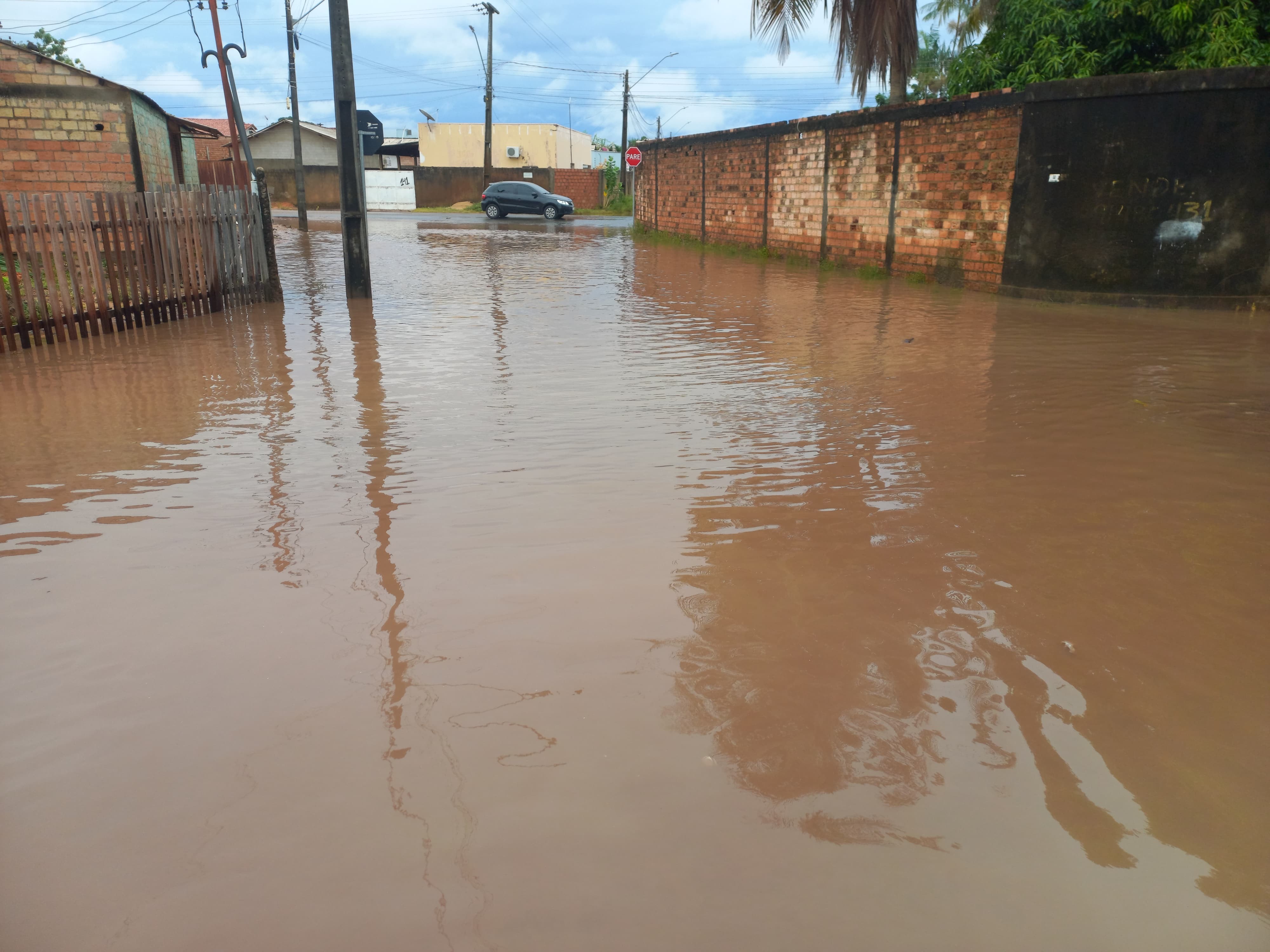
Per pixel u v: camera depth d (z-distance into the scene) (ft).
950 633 8.71
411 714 7.38
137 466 14.25
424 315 31.78
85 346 25.09
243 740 7.06
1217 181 33.27
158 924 5.26
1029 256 37.40
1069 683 7.87
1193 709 7.49
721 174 67.67
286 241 68.49
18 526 11.67
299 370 22.00
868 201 48.88
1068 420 16.96
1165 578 9.95
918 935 5.16
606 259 58.29
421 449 15.23
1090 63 46.01
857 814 6.19
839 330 28.73
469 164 193.26
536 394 19.48
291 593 9.62
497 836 5.95
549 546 10.86
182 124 61.16
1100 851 5.88
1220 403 18.31
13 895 5.51
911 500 12.50
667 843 5.89
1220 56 41.24
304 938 5.13
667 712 7.39
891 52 53.62
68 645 8.57
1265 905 5.45
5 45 39.29
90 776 6.64
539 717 7.32
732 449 15.11
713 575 10.04
